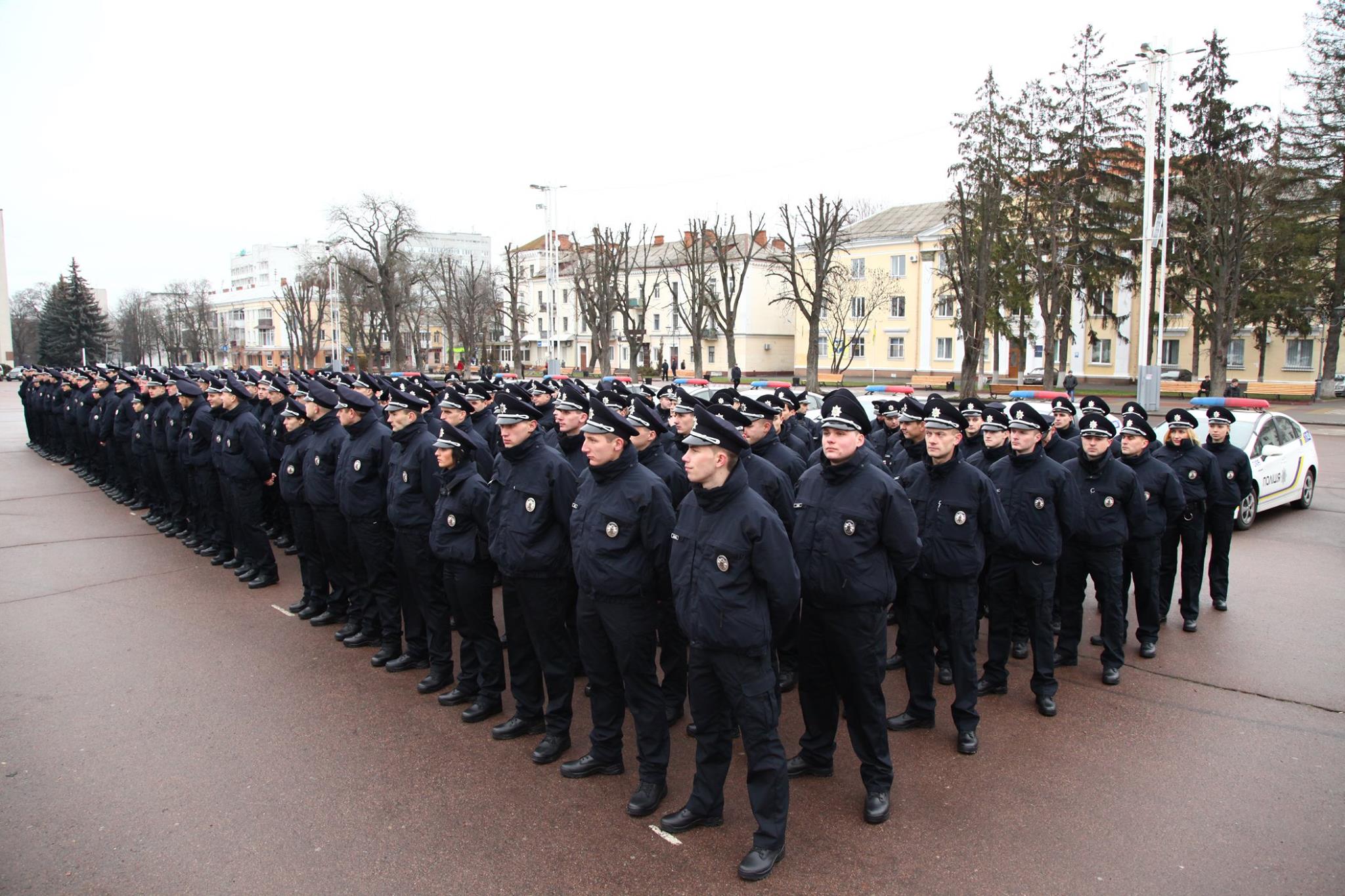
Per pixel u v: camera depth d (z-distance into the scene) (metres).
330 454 6.04
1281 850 3.59
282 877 3.40
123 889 3.31
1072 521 5.09
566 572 4.36
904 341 47.75
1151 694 5.32
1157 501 5.83
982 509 4.54
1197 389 31.33
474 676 5.13
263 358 84.50
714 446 3.51
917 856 3.57
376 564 5.65
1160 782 4.19
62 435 15.55
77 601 7.19
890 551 3.92
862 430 3.94
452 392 5.60
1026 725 4.90
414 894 3.29
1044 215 32.28
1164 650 6.13
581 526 4.02
